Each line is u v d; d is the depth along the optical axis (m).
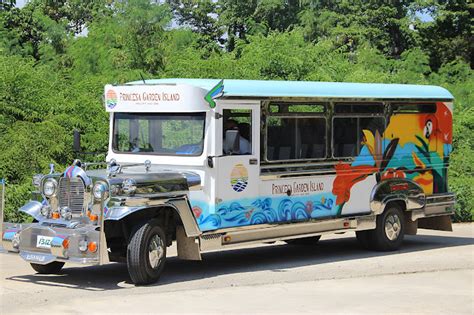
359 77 22.94
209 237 11.19
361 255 13.57
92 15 32.59
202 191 11.22
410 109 14.23
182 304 9.23
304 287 10.48
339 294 10.05
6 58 17.95
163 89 11.39
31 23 27.55
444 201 14.85
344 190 13.09
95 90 18.50
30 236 10.35
